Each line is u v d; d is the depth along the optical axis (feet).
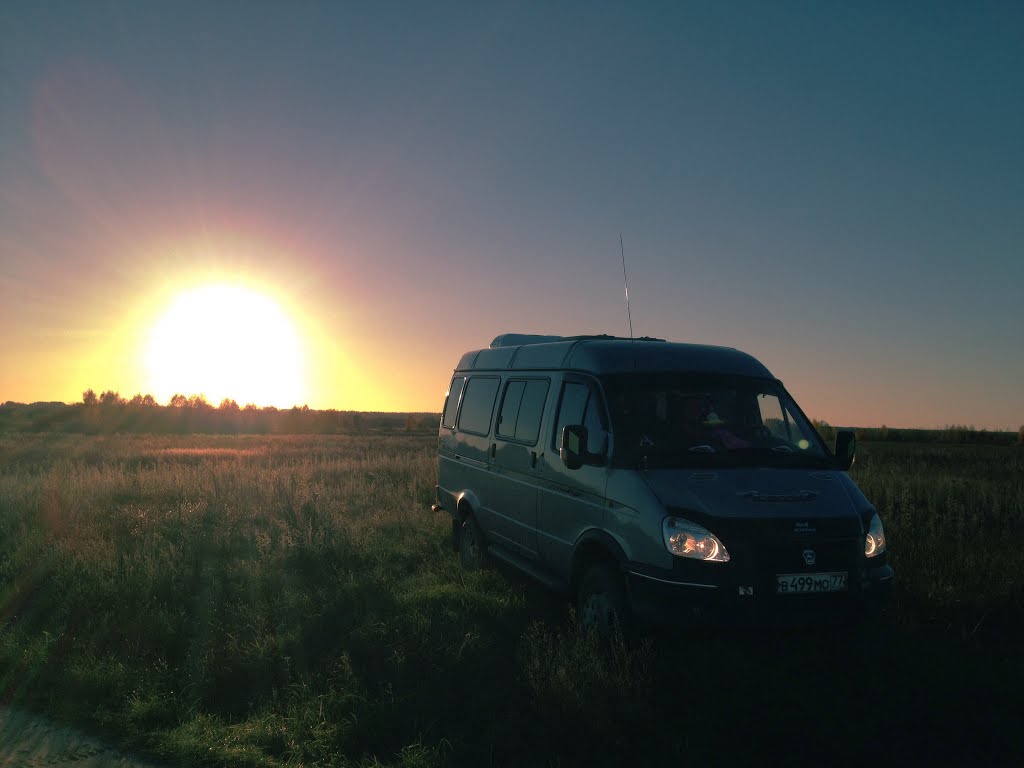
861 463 59.72
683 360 20.51
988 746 13.64
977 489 40.14
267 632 19.51
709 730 14.01
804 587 15.93
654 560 16.11
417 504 38.58
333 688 15.88
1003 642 18.78
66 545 28.17
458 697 15.55
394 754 13.25
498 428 25.90
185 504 38.11
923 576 23.89
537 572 21.95
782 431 19.45
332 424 209.87
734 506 16.25
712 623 15.57
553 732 13.85
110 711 15.11
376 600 21.79
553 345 23.88
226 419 210.79
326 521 32.83
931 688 15.85
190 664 17.30
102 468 63.98
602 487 18.22
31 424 186.60
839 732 13.93
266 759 13.19
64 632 19.43
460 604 21.85
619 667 15.98
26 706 15.40
